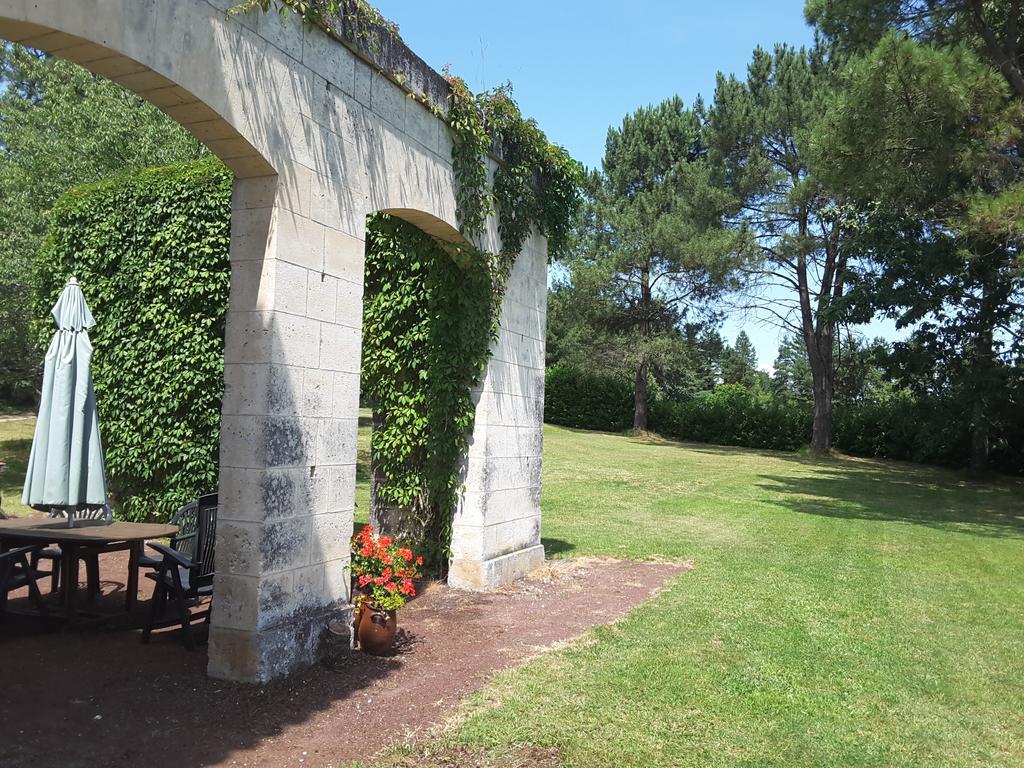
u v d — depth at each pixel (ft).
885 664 17.46
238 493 14.55
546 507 45.19
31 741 11.61
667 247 93.50
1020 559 33.76
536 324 27.99
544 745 12.27
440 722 13.15
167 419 29.94
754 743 12.73
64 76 47.98
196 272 29.60
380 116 18.28
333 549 16.46
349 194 16.97
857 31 48.60
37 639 17.04
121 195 31.14
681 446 99.35
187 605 18.40
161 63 12.14
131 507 30.22
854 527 41.50
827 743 12.87
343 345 16.69
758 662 17.10
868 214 68.44
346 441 16.87
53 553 20.18
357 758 11.68
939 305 62.54
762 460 84.84
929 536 39.58
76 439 18.74
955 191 55.36
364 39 17.42
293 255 15.10
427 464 24.61
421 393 24.98
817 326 92.58
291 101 15.14
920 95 39.73
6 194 43.57
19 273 41.34
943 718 14.34
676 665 16.60
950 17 47.19
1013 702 15.39
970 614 22.98
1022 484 70.85
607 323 106.73
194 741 11.97
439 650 17.49
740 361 199.82
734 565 29.17
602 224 103.19
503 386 25.39
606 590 24.41
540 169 27.04
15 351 46.06
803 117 82.58
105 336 30.58
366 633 16.75
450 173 21.53
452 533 24.18
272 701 13.73
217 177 30.04
